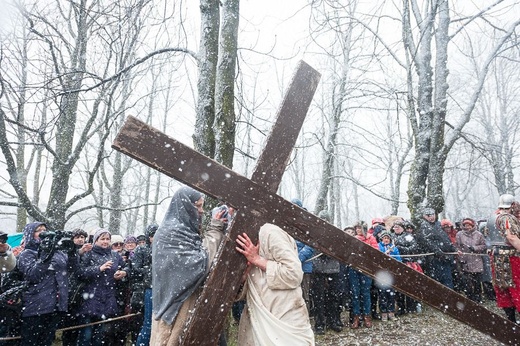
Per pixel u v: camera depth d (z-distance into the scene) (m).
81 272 4.25
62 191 6.25
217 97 4.57
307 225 2.18
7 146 5.29
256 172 2.15
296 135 2.28
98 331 4.33
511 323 2.44
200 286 2.25
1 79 4.75
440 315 6.05
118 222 12.12
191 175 1.98
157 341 2.19
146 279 4.27
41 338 3.79
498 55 8.88
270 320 2.04
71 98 6.82
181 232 2.33
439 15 8.71
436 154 8.17
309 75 2.36
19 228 11.48
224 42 4.64
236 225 2.08
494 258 4.77
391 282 2.28
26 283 3.71
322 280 5.34
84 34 6.32
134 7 5.72
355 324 5.48
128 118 1.89
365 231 6.25
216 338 1.95
